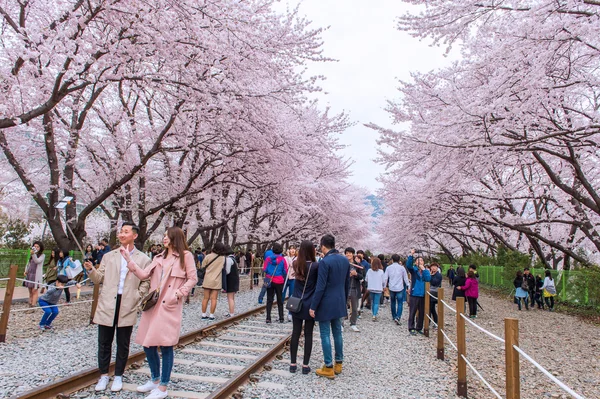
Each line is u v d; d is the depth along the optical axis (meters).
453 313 14.36
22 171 13.60
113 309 4.64
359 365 6.54
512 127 10.80
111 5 8.18
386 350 7.77
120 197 17.61
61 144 16.03
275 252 10.37
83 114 13.99
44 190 18.02
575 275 16.98
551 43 9.24
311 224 31.22
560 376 6.68
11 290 6.93
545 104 10.95
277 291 10.15
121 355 4.66
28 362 5.59
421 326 9.92
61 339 7.22
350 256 10.07
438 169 14.02
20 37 7.93
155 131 15.73
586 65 11.52
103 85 9.70
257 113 12.04
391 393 5.15
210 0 8.64
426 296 9.56
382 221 41.31
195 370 5.49
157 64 12.99
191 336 7.36
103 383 4.61
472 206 19.02
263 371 5.71
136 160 16.98
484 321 12.32
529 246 26.69
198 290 17.22
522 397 5.58
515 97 10.75
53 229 14.08
